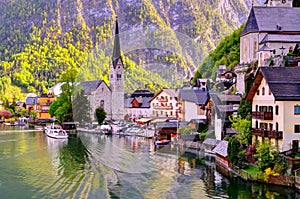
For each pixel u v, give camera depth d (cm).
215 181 4216
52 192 3130
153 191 2169
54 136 8412
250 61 8831
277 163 4538
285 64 7362
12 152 6153
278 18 9175
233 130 5569
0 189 3312
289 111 4894
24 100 19912
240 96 6588
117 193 2167
